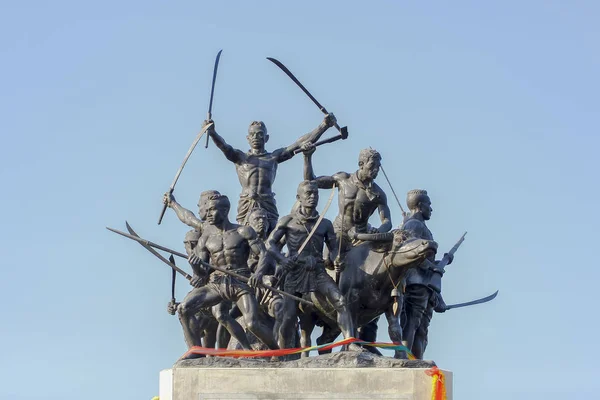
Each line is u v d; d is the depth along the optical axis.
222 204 51.81
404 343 53.78
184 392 49.47
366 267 51.38
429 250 50.19
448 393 50.38
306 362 49.78
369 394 49.16
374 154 53.38
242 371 49.44
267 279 51.03
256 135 57.84
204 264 51.38
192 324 51.53
